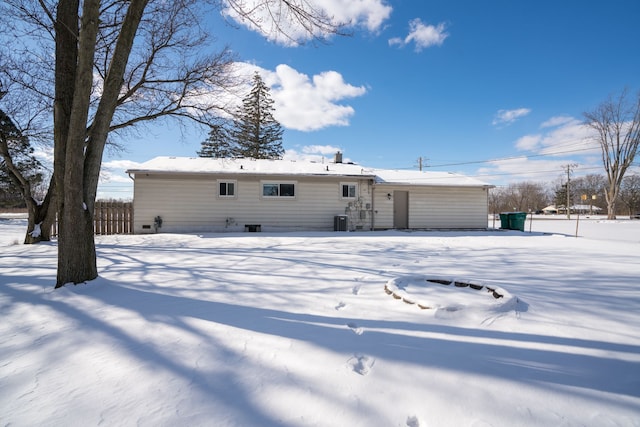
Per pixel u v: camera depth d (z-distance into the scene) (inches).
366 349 91.4
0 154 388.2
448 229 637.9
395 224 640.4
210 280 177.5
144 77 364.2
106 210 505.4
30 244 366.9
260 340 97.7
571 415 63.2
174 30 353.1
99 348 92.8
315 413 63.4
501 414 63.2
